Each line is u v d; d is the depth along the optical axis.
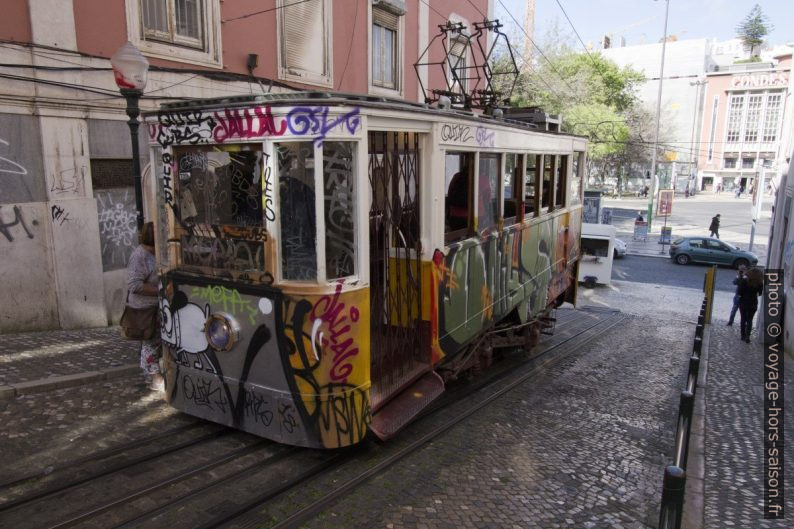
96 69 8.05
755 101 66.56
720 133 69.44
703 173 71.56
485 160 6.36
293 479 4.41
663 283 22.92
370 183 4.82
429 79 15.43
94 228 8.31
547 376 8.39
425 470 4.86
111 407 5.45
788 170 13.48
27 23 7.34
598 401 7.34
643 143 42.69
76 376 5.93
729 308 17.62
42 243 7.73
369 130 4.43
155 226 4.92
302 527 3.87
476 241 6.17
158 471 4.36
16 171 7.39
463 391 7.20
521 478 4.92
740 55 86.44
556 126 9.21
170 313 4.92
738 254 26.70
